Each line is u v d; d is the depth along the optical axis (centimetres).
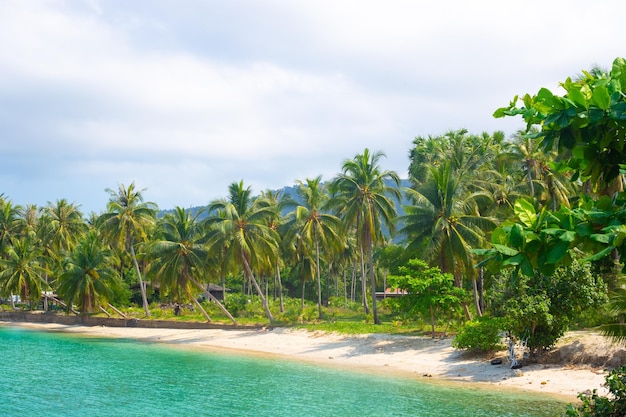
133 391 3147
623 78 602
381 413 2483
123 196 7462
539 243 561
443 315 4297
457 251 4409
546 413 2348
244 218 5838
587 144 671
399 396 2811
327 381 3300
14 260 7888
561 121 604
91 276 7194
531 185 5103
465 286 5638
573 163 707
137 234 7550
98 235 8362
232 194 5888
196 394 3036
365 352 4216
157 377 3588
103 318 7312
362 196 5347
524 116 666
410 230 4662
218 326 6197
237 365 4009
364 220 5347
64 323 7750
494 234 594
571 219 562
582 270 3005
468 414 2388
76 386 3316
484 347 3462
